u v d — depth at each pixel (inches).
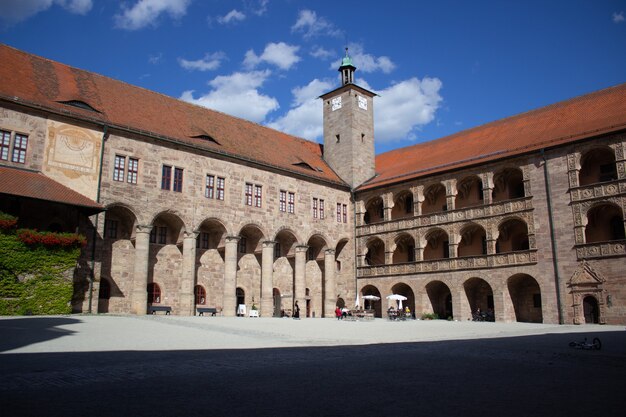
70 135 1595.7
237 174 2037.4
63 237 1432.1
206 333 1025.5
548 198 1818.4
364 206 2460.6
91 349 708.0
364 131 2615.7
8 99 1477.6
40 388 422.3
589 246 1699.1
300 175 2266.2
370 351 751.1
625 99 1823.3
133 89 2016.5
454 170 2103.8
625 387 464.8
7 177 1393.9
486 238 1984.5
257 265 2172.7
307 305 2373.3
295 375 510.3
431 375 521.7
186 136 1925.4
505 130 2180.1
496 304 1919.3
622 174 1662.2
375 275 2335.1
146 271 1710.1
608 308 1632.6
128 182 1713.8
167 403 376.2
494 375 529.0
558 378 515.8
